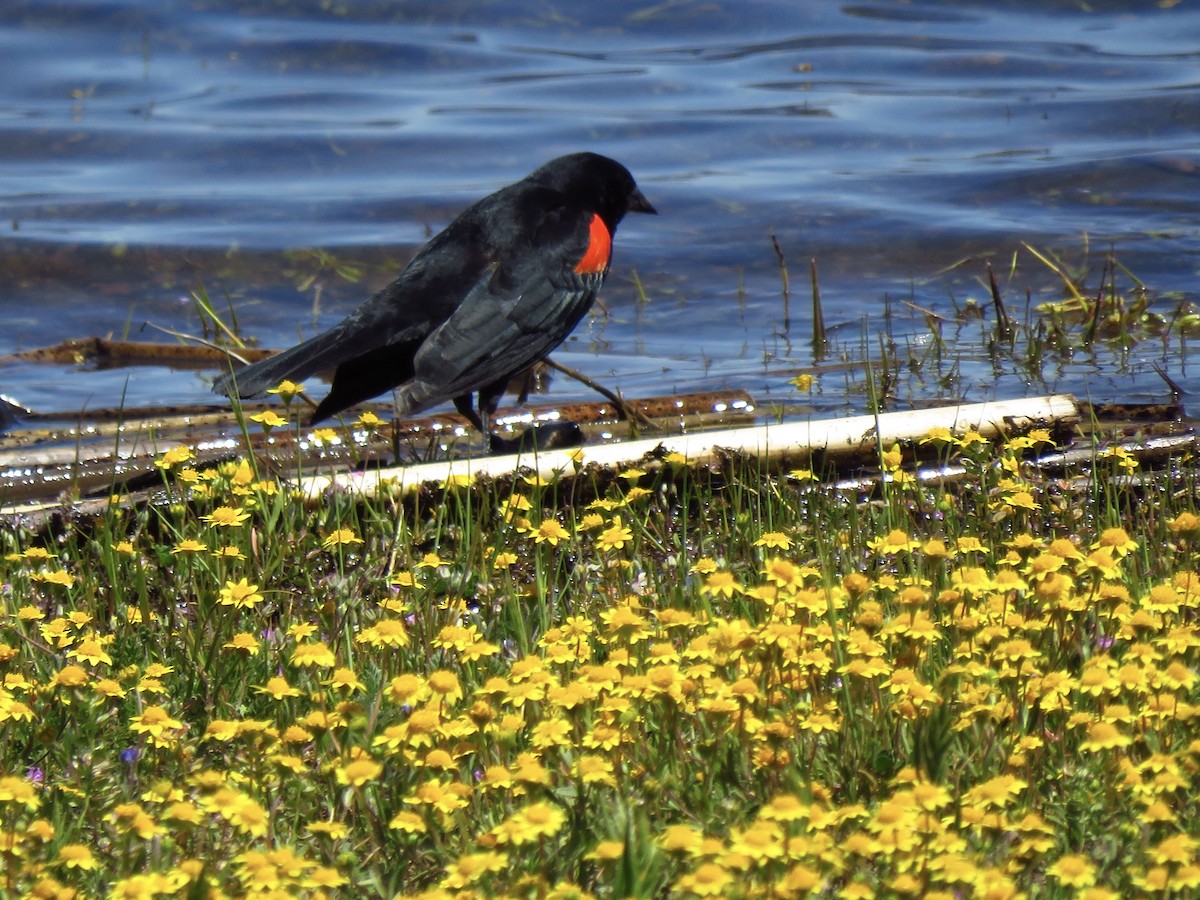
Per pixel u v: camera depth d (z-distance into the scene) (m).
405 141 26.81
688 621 6.61
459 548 9.37
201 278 21.14
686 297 20.20
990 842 5.22
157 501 10.35
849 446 11.52
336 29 32.66
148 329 19.58
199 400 16.14
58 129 27.09
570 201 13.73
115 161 26.02
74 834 5.60
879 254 21.59
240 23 32.72
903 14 34.50
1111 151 25.58
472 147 26.58
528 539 9.76
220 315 19.98
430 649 7.49
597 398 15.78
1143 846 5.05
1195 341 16.84
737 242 22.33
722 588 6.52
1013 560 7.04
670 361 17.30
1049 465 11.56
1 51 30.67
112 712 6.70
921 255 21.50
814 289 17.83
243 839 5.54
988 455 10.64
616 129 27.50
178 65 30.56
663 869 5.17
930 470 11.52
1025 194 23.84
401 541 9.63
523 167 25.83
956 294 19.81
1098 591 6.55
